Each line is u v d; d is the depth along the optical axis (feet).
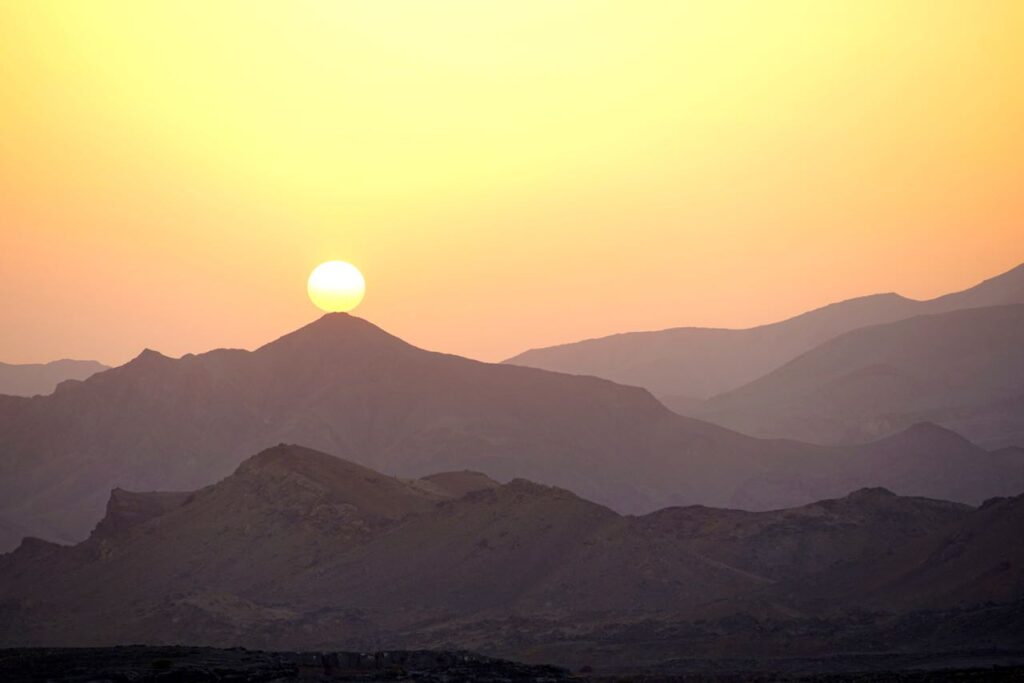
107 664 434.71
